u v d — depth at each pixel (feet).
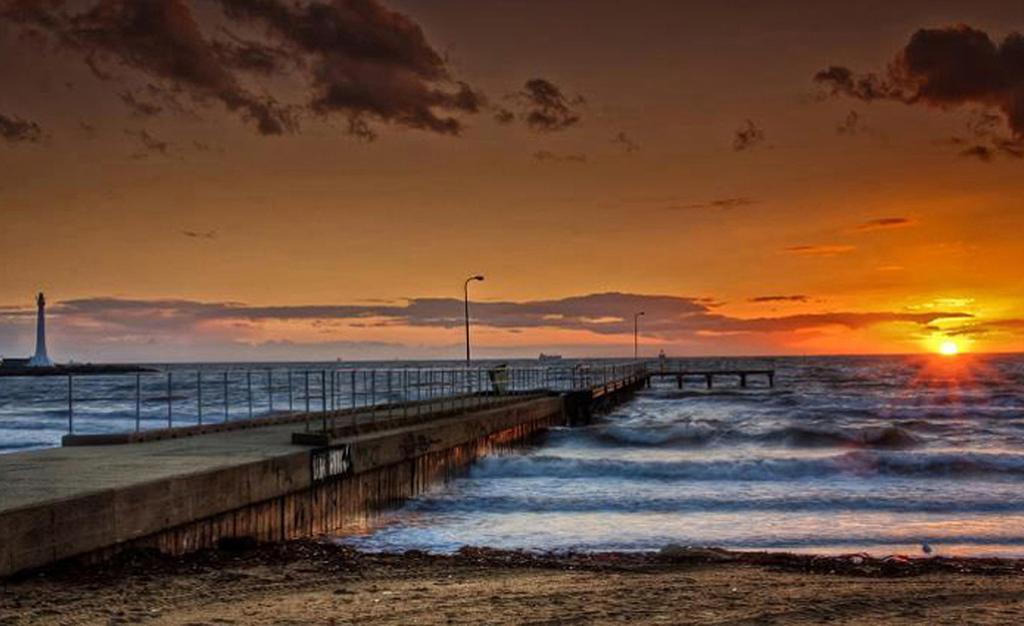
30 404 249.34
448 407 111.34
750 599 36.09
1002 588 39.42
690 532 60.90
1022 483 83.87
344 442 64.90
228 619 30.58
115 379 533.14
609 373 255.29
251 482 49.83
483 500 74.59
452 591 37.09
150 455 57.21
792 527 62.64
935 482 84.53
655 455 110.73
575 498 74.59
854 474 89.45
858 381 417.28
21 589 33.40
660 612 33.32
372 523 65.31
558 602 34.91
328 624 30.27
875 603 35.53
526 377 180.96
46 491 39.34
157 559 41.14
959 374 502.79
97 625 29.17
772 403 246.88
